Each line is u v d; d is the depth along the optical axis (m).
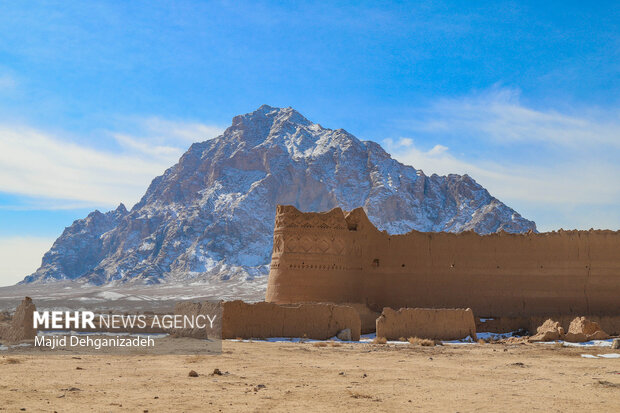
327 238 43.12
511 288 42.44
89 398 14.48
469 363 23.80
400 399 15.37
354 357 25.14
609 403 15.17
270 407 13.95
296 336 32.78
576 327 34.09
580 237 42.34
